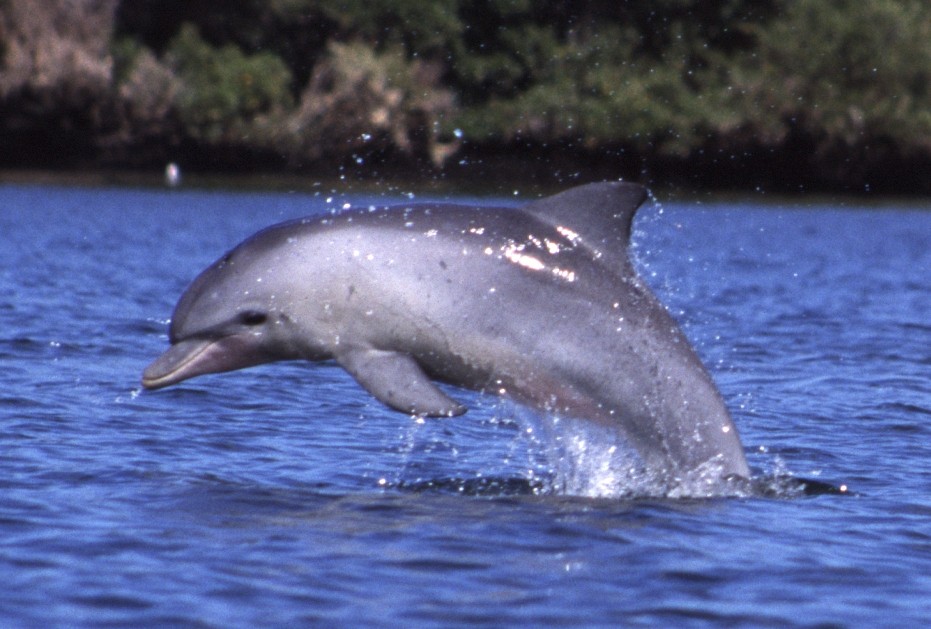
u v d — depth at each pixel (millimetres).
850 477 44375
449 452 46625
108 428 48406
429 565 33656
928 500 41469
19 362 62000
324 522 37219
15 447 44688
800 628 30422
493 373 39312
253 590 31656
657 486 40625
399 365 38656
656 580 33125
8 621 29422
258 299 39094
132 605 30594
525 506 39375
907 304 99438
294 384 57938
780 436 50812
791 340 77875
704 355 71438
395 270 38938
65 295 87875
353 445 47438
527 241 39531
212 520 37062
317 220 39844
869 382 63500
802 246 160375
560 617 30516
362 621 29969
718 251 148125
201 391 55469
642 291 40156
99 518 36812
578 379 39188
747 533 37188
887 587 33281
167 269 109875
